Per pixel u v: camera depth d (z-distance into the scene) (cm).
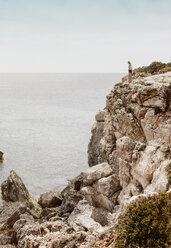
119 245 976
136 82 2514
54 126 9900
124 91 2683
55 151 6481
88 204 2345
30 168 5097
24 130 9069
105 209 2230
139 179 1984
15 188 3388
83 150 6631
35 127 9662
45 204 3155
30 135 8294
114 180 2311
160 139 2080
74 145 7138
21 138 7838
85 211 2239
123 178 2200
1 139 7625
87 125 10094
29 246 1638
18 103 17988
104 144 3075
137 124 2462
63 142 7456
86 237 1412
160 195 1089
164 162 1791
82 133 8700
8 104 17225
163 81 2356
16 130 9025
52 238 1638
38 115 12612
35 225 2053
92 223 1931
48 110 14450
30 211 2723
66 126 9906
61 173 4838
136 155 2070
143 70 3678
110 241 1184
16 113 13188
